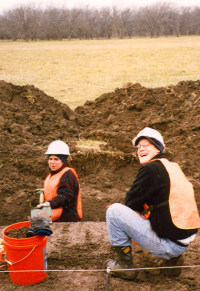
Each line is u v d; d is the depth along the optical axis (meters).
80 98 15.29
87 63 29.16
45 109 9.77
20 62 29.83
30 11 71.19
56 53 36.62
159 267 3.61
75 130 9.26
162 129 8.95
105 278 3.74
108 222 3.59
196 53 33.38
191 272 3.83
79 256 4.15
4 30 70.75
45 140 8.47
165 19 79.19
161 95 10.13
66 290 3.57
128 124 9.17
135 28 80.62
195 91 10.13
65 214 4.96
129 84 10.71
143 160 3.65
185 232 3.43
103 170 7.72
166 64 27.27
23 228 3.87
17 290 3.58
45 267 3.76
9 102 9.79
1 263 4.06
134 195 3.48
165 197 3.41
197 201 6.25
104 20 76.00
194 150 7.97
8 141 7.99
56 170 5.02
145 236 3.46
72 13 73.81
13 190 6.79
